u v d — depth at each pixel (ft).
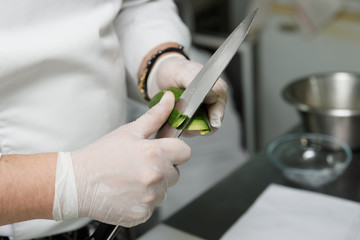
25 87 1.85
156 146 1.58
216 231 2.37
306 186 2.72
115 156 1.58
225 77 5.49
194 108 1.62
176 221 2.48
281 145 3.09
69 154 1.62
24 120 1.89
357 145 3.04
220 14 5.73
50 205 1.56
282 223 2.37
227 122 4.89
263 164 2.99
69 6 1.91
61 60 1.87
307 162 2.93
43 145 1.96
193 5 5.36
